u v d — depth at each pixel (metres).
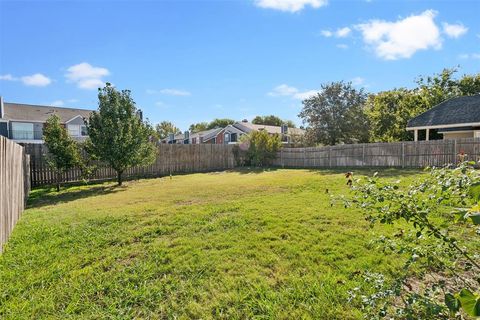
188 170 15.76
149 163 11.88
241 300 2.42
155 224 4.62
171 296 2.54
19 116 28.95
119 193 8.52
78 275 2.95
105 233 4.25
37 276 2.94
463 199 1.49
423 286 2.46
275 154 18.00
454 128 13.95
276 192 7.50
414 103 21.23
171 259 3.27
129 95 10.84
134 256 3.41
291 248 3.43
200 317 2.24
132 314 2.31
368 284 2.45
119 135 10.45
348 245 3.45
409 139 20.55
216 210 5.41
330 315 2.18
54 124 9.80
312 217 4.73
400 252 1.76
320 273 2.82
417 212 1.59
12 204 4.64
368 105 22.23
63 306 2.44
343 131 19.95
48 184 10.72
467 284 1.74
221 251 3.44
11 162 4.70
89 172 10.92
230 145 17.86
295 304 2.35
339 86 20.27
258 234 3.98
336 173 11.46
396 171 10.77
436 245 1.74
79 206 6.55
